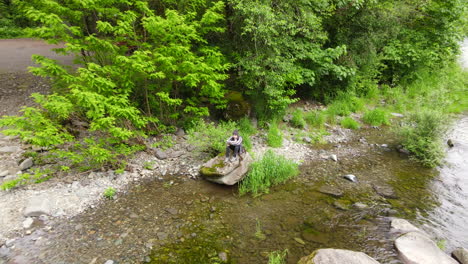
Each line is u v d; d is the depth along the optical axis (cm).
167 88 794
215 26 881
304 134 966
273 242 469
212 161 669
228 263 420
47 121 570
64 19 702
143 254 431
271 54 861
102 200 564
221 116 962
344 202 595
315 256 402
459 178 709
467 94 1448
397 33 1325
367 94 1322
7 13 1938
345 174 729
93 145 644
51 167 641
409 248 432
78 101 564
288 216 543
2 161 634
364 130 1056
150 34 806
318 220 532
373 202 598
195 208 557
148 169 689
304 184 672
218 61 781
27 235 454
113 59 695
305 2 874
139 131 739
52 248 431
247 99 980
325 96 1229
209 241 466
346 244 465
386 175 726
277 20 817
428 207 581
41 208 503
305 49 1027
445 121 848
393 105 1281
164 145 795
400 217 544
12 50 1450
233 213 548
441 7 1380
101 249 436
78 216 511
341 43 1222
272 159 693
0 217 480
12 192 547
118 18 771
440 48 1442
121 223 500
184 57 727
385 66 1327
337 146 909
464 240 481
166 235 476
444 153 791
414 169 761
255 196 611
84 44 689
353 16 1177
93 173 641
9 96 918
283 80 887
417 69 1446
